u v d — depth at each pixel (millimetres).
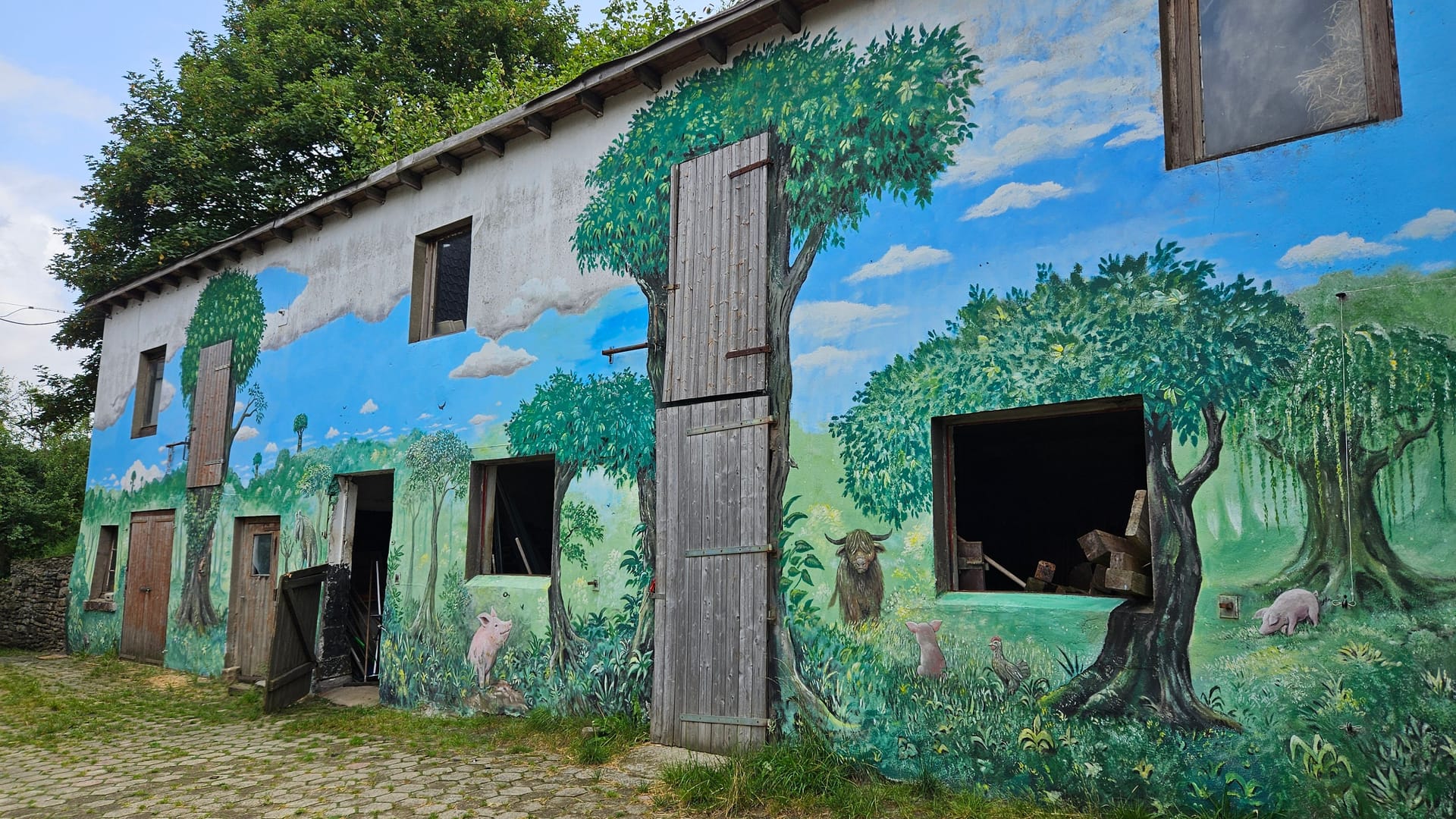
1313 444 4293
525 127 8375
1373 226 4277
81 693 10219
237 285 11938
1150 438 4738
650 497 7035
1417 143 4230
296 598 9344
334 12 18844
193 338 12672
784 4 6387
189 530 12016
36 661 13289
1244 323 4551
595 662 7160
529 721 7305
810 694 5801
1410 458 4059
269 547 10828
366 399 9703
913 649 5402
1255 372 4484
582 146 8000
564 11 21766
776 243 6473
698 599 6453
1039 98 5391
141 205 17672
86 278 17016
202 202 17719
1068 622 4879
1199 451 4590
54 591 15000
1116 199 5039
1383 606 4039
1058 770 4789
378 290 9828
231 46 18766
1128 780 4574
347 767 6383
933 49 5863
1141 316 4863
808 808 5055
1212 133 4887
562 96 7770
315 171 18859
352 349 10016
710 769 5539
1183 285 4754
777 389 6293
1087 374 5004
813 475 6027
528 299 8250
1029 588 5613
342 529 9945
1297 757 4152
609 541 7250
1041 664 4926
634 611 6980
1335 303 4316
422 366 9141
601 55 18359
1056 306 5160
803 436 6109
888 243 5910
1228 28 4914
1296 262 4449
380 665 8969
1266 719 4250
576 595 7391
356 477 10094
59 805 5637
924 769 5250
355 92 17953
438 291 9500
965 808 4812
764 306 6438
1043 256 5250
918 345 5672
